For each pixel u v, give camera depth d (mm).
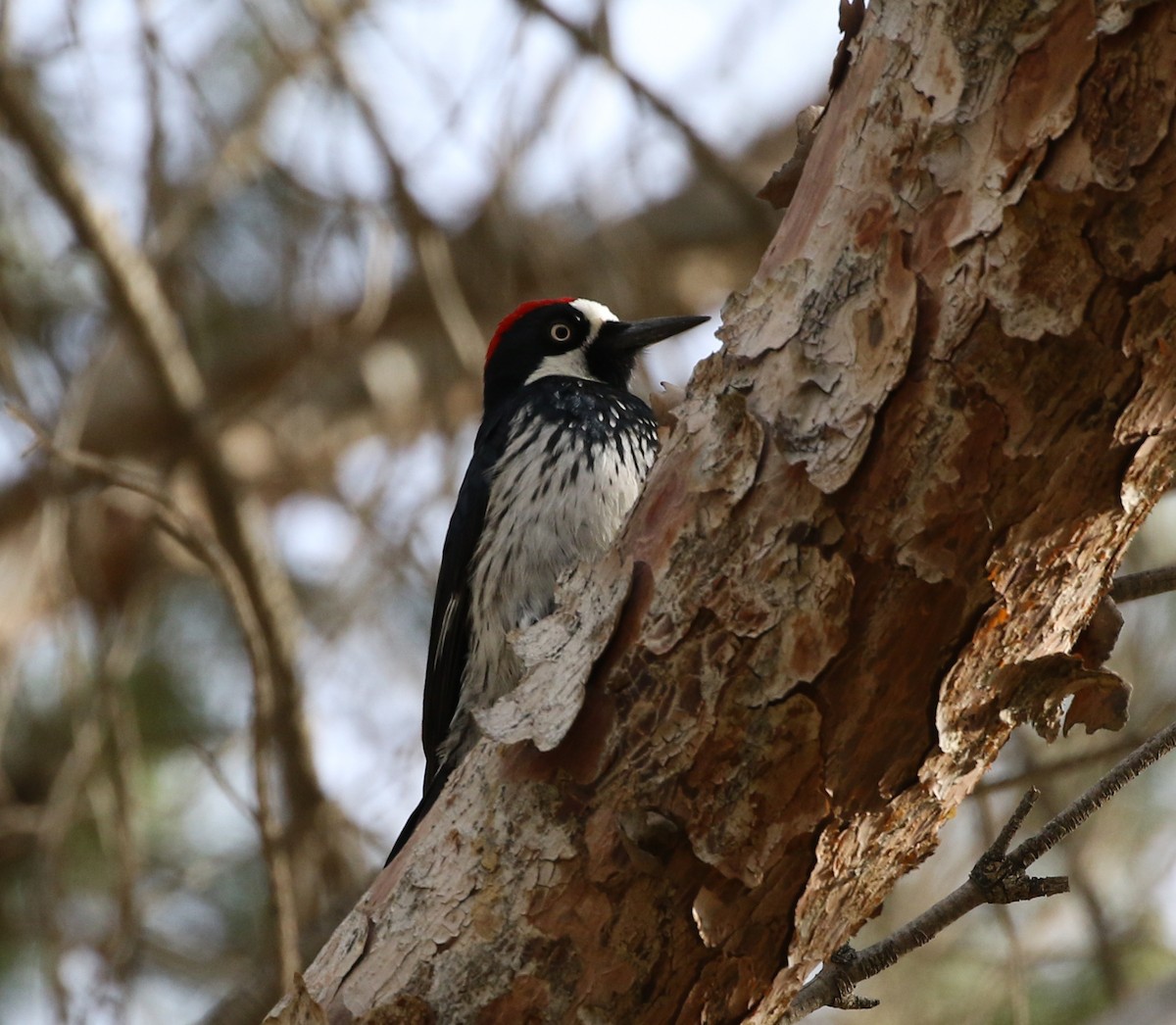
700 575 5434
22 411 10070
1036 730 5531
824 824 5398
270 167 14547
